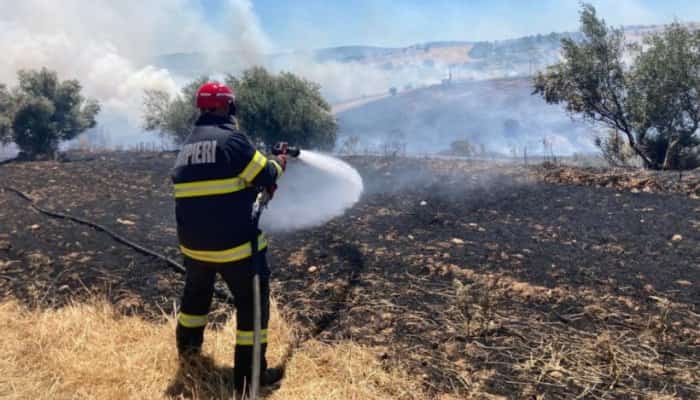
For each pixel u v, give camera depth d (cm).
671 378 298
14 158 1457
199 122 315
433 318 379
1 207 775
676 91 955
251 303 313
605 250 497
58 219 695
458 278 443
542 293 407
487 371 314
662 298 391
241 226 305
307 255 519
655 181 722
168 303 429
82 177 1045
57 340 361
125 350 349
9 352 347
